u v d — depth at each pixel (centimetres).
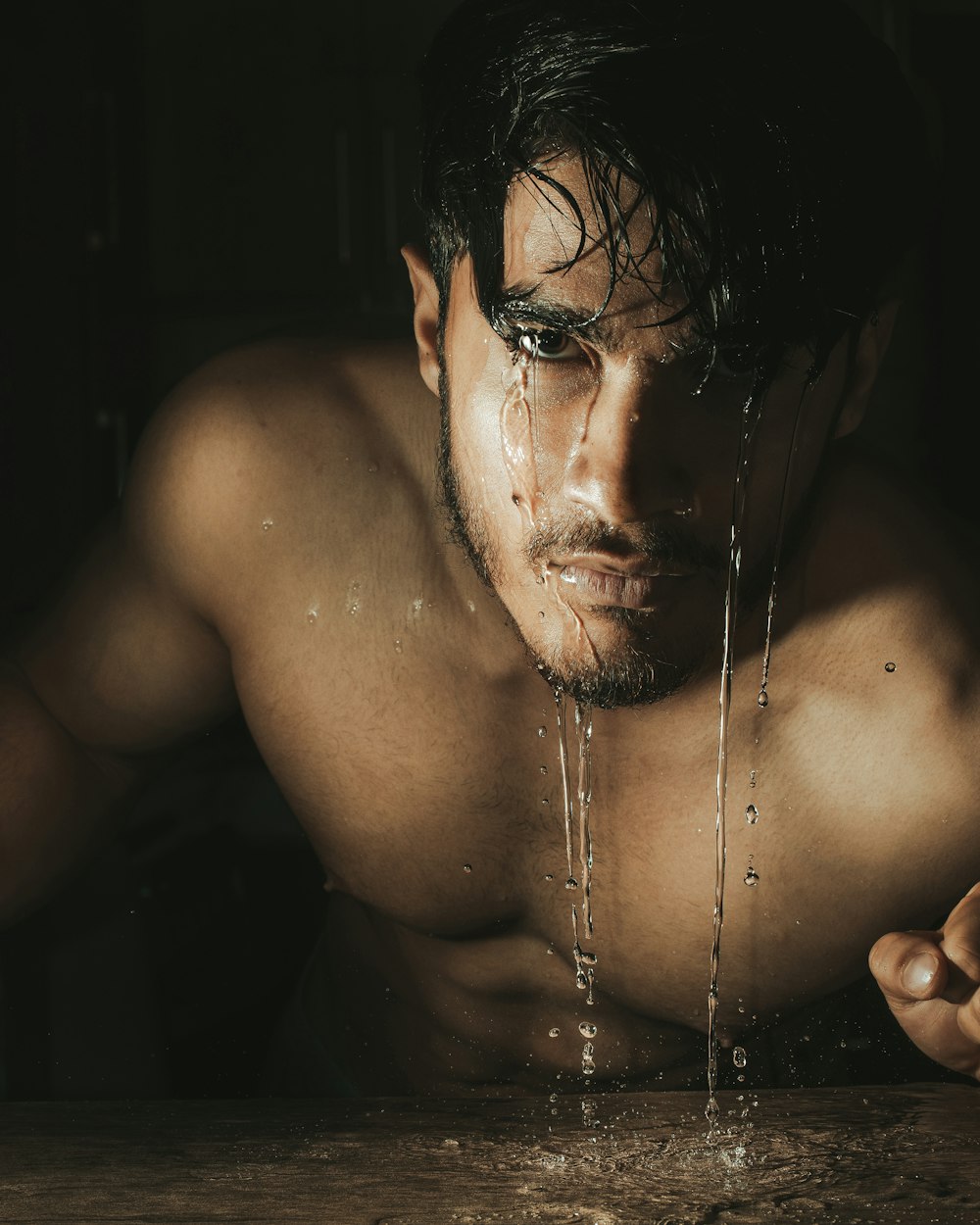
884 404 354
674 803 103
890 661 99
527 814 106
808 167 79
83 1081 171
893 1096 90
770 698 101
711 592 87
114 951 175
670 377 81
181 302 343
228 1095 183
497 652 103
